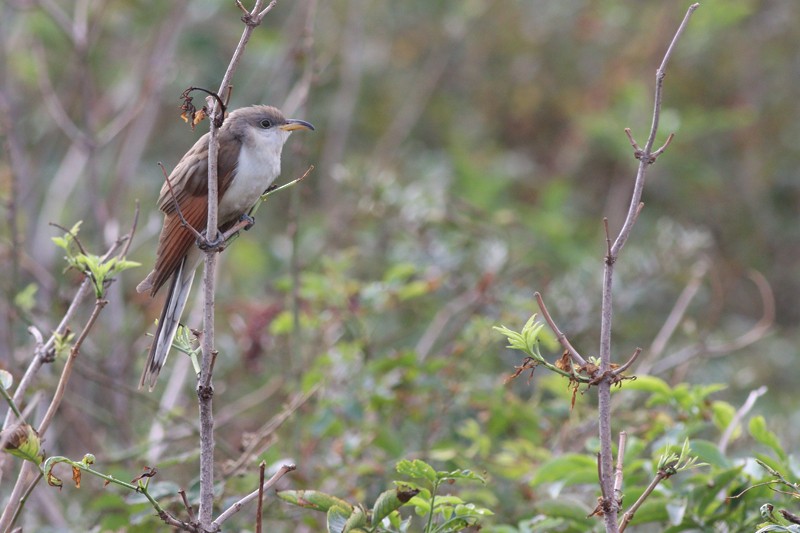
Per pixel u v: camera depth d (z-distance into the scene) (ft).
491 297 35.76
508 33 65.36
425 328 42.60
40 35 51.19
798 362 47.34
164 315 23.95
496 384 32.12
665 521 24.31
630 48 61.52
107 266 19.58
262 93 53.78
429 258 39.24
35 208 49.83
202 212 25.18
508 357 37.32
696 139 59.77
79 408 34.86
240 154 25.99
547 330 34.76
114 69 58.70
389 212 41.19
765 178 60.13
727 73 62.03
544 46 65.05
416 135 63.26
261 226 51.67
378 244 43.04
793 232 58.95
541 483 25.72
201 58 57.26
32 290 29.04
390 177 44.52
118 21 58.13
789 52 63.52
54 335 20.08
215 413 38.34
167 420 31.65
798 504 23.65
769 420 36.91
